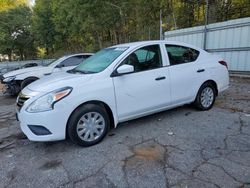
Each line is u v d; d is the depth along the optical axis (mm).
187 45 4875
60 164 3217
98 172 2971
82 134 3611
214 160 3104
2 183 2850
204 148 3447
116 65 3916
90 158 3328
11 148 3834
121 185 2689
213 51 10273
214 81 5125
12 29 31922
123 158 3281
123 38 20859
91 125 3676
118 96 3859
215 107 5414
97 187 2682
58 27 25500
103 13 18719
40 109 3346
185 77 4621
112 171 2973
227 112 5039
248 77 9031
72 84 3529
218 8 14773
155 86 4219
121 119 3986
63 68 8023
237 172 2814
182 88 4617
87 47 27922
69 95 3432
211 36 10250
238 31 9117
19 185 2791
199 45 10875
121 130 4281
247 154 3230
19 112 3697
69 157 3395
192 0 15906
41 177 2936
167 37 12727
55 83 3586
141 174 2877
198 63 4895
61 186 2734
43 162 3311
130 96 3979
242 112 5016
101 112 3736
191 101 4891
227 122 4449
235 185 2582
